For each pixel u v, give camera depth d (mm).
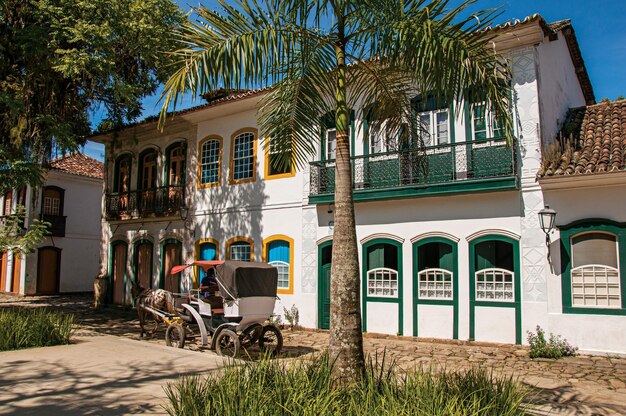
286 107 7586
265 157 16562
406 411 4551
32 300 23859
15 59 14227
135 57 15352
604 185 10922
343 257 6023
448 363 9812
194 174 18625
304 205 15375
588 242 11062
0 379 7664
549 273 11336
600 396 7445
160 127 6398
